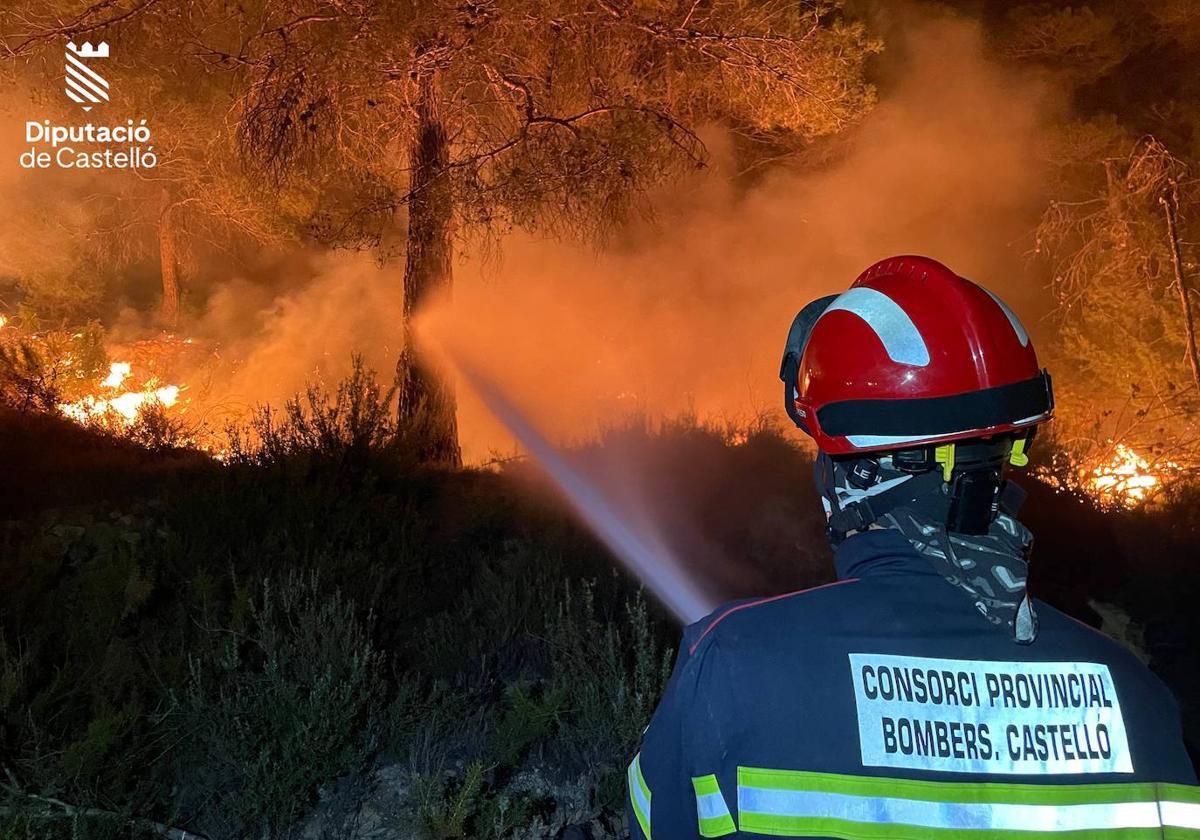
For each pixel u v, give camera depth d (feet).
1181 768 4.53
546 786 11.32
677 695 4.64
